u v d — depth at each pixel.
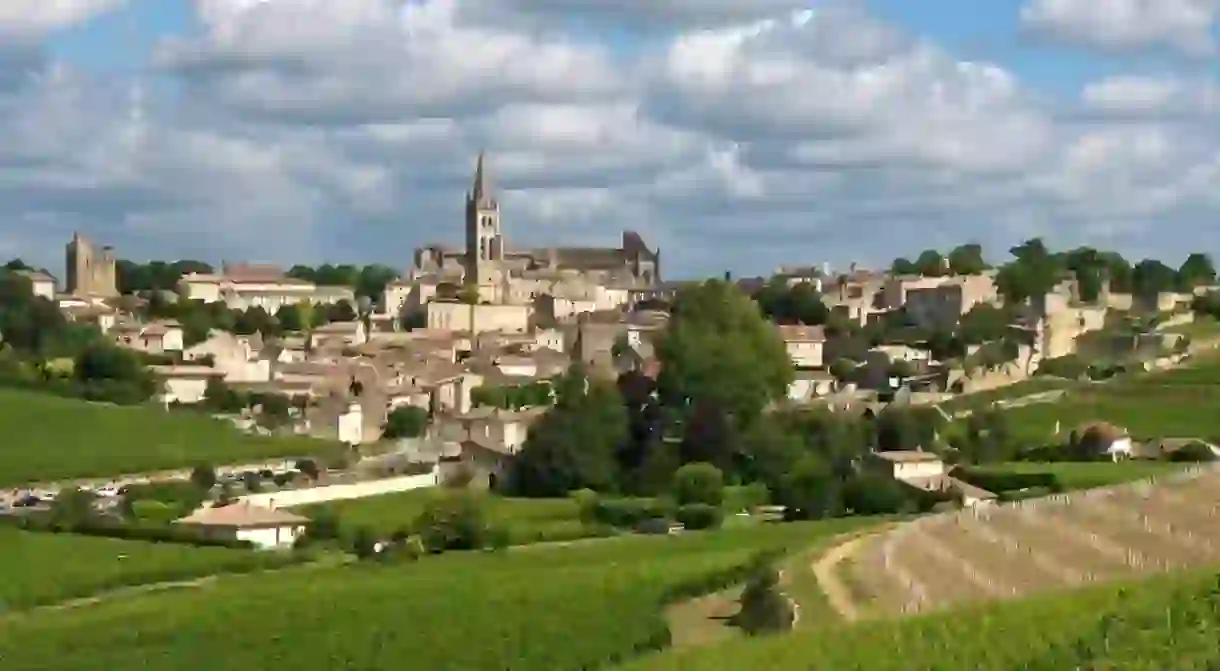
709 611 118.69
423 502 197.38
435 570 146.12
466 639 112.25
